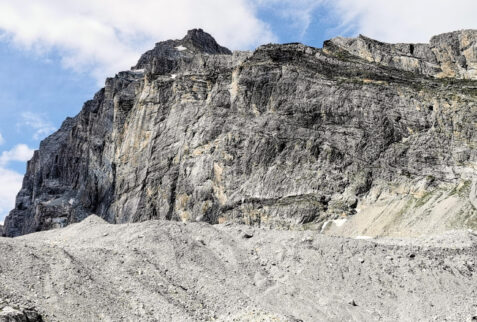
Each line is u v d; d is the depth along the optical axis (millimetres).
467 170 124062
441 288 72812
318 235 82125
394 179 127750
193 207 138750
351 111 138500
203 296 66312
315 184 130375
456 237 85062
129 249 73375
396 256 78188
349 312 67562
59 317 53781
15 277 58594
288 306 67625
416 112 136250
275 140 137500
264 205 130625
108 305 58531
